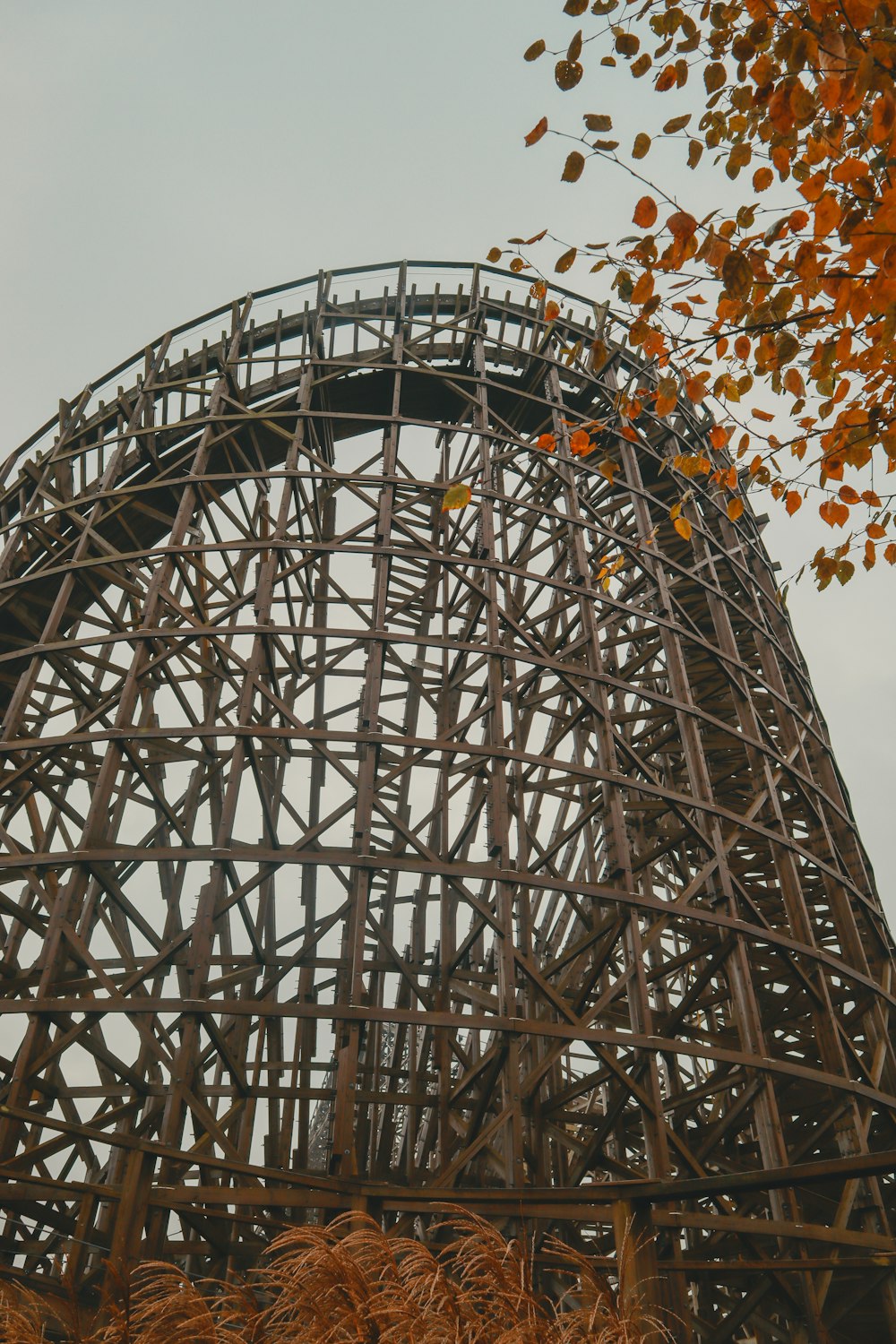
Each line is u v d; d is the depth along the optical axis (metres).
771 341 6.96
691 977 23.52
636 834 21.64
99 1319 7.45
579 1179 14.10
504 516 22.88
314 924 18.98
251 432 21.73
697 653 25.66
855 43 6.09
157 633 17.00
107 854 14.77
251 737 15.65
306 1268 5.73
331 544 18.16
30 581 20.03
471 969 19.89
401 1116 23.97
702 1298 16.00
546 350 24.56
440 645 17.08
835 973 18.34
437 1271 5.57
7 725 17.23
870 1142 19.38
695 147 6.80
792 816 23.38
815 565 7.89
